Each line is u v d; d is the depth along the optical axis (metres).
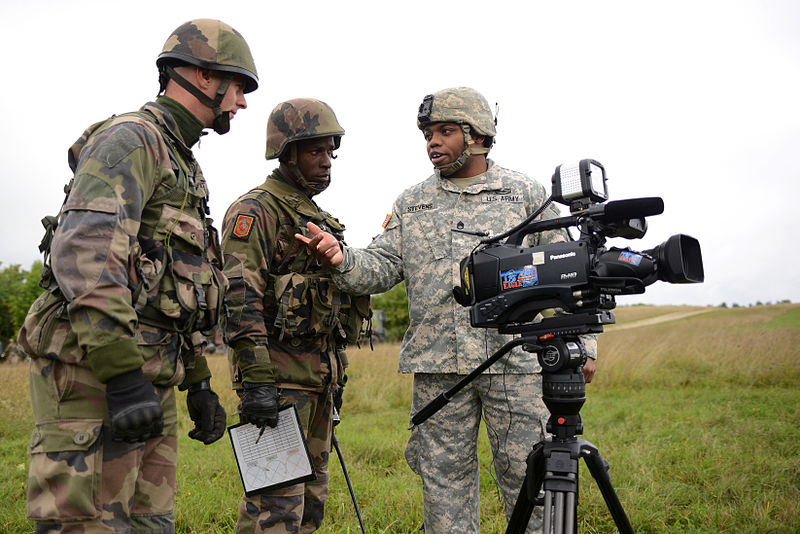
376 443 5.46
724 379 10.31
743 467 4.33
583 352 1.97
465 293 2.26
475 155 2.86
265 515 2.44
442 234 2.80
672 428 5.96
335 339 2.77
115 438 1.60
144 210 1.79
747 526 3.25
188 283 1.83
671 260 1.83
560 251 2.01
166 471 1.90
